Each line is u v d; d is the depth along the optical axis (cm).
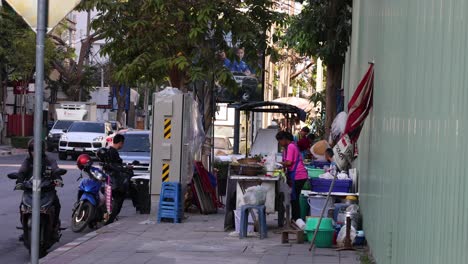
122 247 1392
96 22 2150
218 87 2584
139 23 2069
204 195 2000
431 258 693
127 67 2083
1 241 1478
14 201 2128
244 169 1631
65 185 2744
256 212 1579
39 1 704
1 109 5634
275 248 1394
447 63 643
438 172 669
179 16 2055
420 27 794
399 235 915
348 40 2533
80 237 1529
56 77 6688
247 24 2164
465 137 569
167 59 2058
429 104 725
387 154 1070
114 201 1766
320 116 3831
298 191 1664
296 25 2602
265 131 2975
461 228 574
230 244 1441
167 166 1811
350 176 1762
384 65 1162
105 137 4334
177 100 1811
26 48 5206
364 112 1394
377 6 1338
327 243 1398
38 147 722
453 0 624
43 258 1273
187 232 1603
